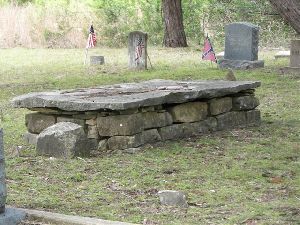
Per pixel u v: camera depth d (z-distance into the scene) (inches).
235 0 749.3
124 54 629.6
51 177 187.2
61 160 206.1
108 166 199.0
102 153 216.7
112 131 218.7
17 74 475.5
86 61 558.6
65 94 238.1
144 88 250.5
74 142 209.0
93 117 221.0
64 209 157.2
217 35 731.4
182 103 238.8
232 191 173.3
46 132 212.4
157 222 148.0
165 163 203.6
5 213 142.6
